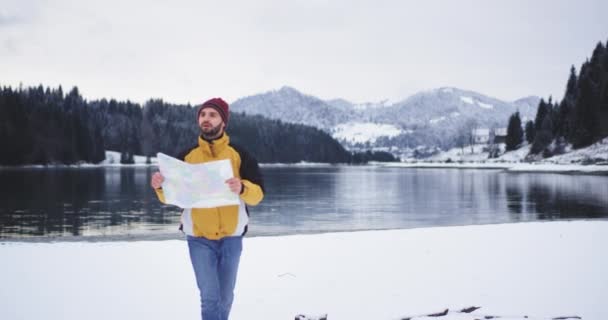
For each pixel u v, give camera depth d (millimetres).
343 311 4348
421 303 4570
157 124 152000
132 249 7688
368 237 9039
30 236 15891
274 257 7062
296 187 45969
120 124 142875
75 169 92562
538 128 122375
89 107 145625
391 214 22703
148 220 20375
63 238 11164
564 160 87812
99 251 7496
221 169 3051
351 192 38781
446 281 5480
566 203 27312
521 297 4758
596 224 10586
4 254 7195
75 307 4504
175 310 4430
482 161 132625
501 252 7293
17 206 26469
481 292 4969
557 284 5277
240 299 4785
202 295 3160
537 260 6629
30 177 60812
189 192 3059
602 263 6402
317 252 7465
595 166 73750
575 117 94000
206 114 3205
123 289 5184
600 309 4348
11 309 4430
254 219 20750
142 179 57594
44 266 6336
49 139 104750
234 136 169250
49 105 110312
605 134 89562
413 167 143375
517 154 120188
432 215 22234
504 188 41844
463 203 28359
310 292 5055
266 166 164000
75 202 28703
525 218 20562
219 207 3123
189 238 3240
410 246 7953
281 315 4258
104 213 23062
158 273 5965
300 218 21250
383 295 4902
